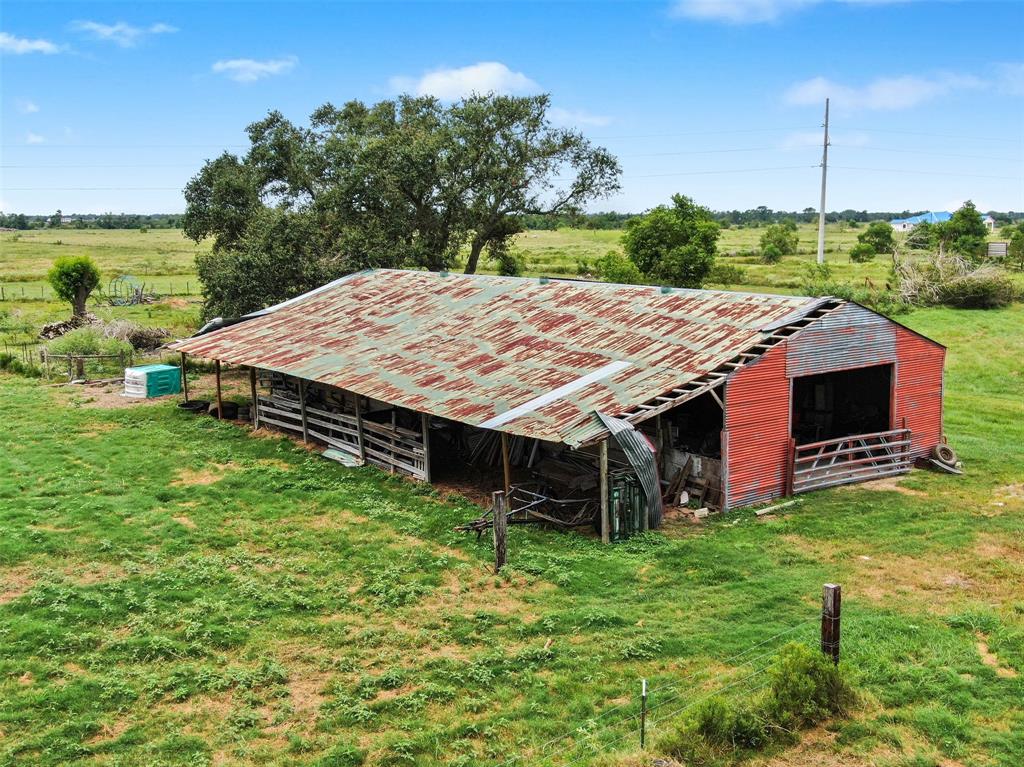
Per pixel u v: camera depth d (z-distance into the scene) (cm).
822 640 1333
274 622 1647
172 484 2531
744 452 2220
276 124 5047
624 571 1830
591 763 1151
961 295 5634
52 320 5791
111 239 17500
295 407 3059
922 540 1981
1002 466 2592
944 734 1205
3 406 3516
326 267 4209
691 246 5706
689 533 2053
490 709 1345
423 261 4844
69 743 1258
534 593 1750
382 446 2666
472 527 1969
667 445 2341
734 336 2295
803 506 2234
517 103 4947
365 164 4662
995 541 1966
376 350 2906
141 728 1308
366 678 1426
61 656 1516
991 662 1410
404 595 1756
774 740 1198
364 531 2138
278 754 1238
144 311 6278
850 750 1179
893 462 2517
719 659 1451
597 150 5144
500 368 2498
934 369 2600
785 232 10200
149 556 1973
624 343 2448
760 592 1708
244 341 3344
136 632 1605
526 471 2494
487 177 5022
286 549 2027
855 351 2405
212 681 1429
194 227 4894
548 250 11875
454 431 2786
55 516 2227
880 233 9612
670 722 1248
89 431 3138
